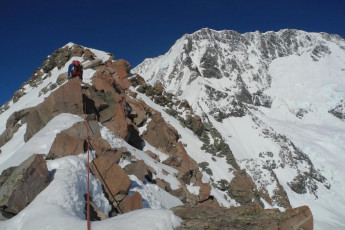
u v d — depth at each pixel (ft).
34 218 32.86
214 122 320.91
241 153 275.39
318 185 298.35
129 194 53.93
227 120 335.88
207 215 36.06
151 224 27.99
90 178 45.75
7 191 37.09
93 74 105.91
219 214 35.94
